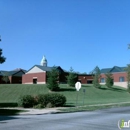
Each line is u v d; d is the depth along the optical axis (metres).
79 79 78.88
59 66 74.88
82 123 12.46
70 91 55.66
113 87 68.19
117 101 36.69
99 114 17.77
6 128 10.75
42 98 25.84
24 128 10.74
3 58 30.25
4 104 31.59
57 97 26.16
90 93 55.12
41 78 72.12
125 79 74.69
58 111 20.50
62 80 73.50
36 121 13.44
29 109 22.86
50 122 12.93
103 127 11.10
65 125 11.70
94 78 64.31
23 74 86.94
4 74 85.94
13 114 18.53
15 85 61.53
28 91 54.62
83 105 27.66
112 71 79.38
